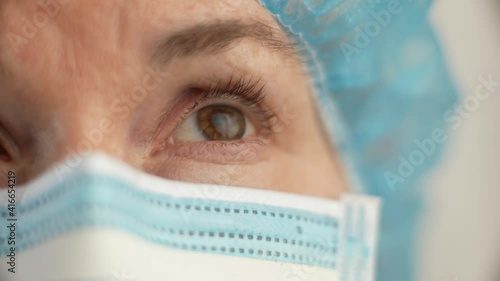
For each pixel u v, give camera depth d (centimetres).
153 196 121
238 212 128
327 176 144
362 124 194
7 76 112
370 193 213
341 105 173
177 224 123
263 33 122
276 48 127
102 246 114
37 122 117
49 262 116
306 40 142
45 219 116
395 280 238
